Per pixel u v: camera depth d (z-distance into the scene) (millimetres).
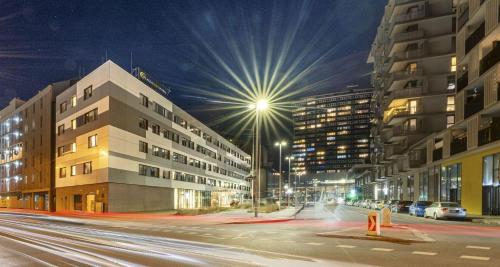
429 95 62219
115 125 46750
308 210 54906
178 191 67250
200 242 14906
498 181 32031
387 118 73188
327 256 11109
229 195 108250
